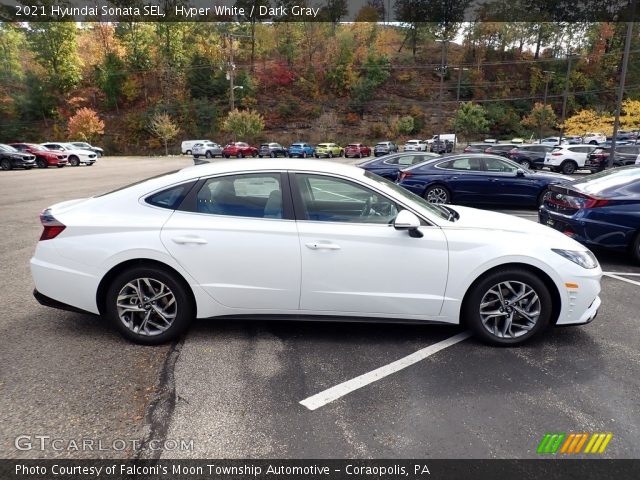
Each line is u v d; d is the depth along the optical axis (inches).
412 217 132.2
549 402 112.2
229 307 139.9
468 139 2519.7
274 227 135.8
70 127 2252.7
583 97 2802.7
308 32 2970.0
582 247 144.6
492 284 138.4
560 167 992.2
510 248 135.5
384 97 2849.4
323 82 2842.0
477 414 107.0
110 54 2586.1
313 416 105.7
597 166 915.4
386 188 141.3
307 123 2632.9
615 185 244.4
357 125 2664.9
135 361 130.8
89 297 137.9
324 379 122.3
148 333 140.8
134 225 136.3
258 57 3014.3
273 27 2982.3
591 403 112.1
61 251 136.7
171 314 140.6
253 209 139.0
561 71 2866.6
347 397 113.7
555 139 1886.1
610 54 2650.1
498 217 157.6
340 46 2851.9
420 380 122.2
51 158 1133.1
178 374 123.8
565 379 123.3
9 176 839.7
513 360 133.9
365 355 136.2
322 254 135.0
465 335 150.9
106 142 2358.5
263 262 135.9
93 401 110.4
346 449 94.4
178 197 140.0
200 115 2495.1
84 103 2581.2
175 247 134.3
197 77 2655.0
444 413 107.3
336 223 137.2
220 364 129.7
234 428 100.9
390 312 139.5
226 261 135.6
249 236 135.3
